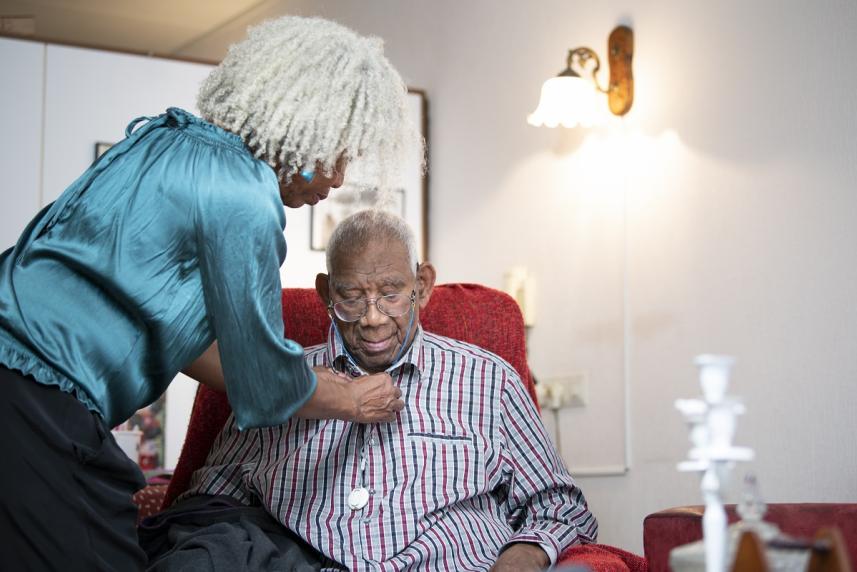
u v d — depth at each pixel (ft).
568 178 11.85
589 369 11.43
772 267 9.10
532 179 12.49
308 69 5.20
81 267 4.84
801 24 8.91
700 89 10.01
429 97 14.58
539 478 6.68
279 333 5.12
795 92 8.94
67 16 18.79
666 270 10.36
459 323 7.61
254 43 5.27
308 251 13.64
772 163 9.14
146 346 4.99
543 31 12.36
